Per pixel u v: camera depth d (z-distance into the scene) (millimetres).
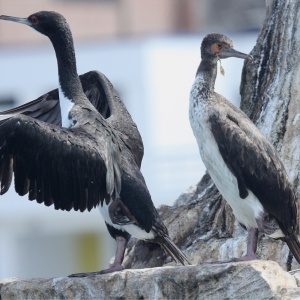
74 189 15312
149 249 17859
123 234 15875
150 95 30250
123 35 39469
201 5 41094
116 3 39781
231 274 14406
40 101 17516
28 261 32312
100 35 39344
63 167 15227
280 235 15656
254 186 15258
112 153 15680
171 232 17922
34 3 38531
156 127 30125
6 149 15164
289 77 17812
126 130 16484
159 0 40781
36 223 32125
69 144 15227
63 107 16297
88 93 17328
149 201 15758
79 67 29969
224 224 17688
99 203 15453
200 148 15516
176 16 41188
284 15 18109
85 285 15156
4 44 38000
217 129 15234
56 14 16703
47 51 30828
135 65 30266
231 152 15195
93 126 15703
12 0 38375
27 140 15141
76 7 39125
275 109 17719
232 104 15570
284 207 15438
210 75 15602
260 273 14289
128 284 14938
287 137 17516
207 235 17688
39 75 30781
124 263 17891
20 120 15141
